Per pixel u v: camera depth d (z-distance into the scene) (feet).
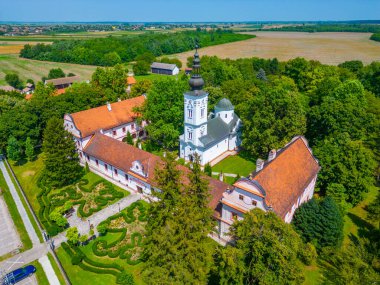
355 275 122.52
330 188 186.09
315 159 194.39
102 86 350.02
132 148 225.97
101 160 235.20
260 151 259.60
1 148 260.01
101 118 272.31
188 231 116.57
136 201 204.64
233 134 272.92
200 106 233.14
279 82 357.41
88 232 177.47
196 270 113.09
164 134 262.26
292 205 159.74
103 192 212.43
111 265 153.38
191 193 141.38
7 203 206.18
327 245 155.63
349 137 212.43
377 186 221.25
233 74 414.62
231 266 113.80
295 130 233.76
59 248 167.32
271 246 116.16
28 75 611.88
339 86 276.21
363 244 148.25
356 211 193.36
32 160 264.31
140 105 302.66
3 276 148.97
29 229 181.68
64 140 217.97
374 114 266.36
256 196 143.95
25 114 264.72
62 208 188.55
